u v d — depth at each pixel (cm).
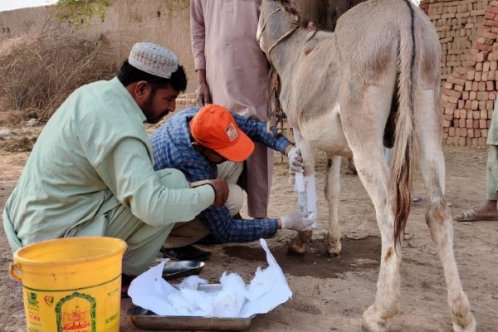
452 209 549
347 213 531
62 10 1672
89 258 239
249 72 438
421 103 275
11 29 2127
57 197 291
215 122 329
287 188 650
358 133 285
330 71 310
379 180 279
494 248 423
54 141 290
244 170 453
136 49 295
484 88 970
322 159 845
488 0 1110
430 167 274
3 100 1719
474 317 303
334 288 344
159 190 275
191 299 292
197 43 474
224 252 421
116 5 1812
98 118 281
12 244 304
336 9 416
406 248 423
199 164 353
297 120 360
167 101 305
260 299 295
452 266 267
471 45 1137
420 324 292
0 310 315
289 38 394
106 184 289
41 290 239
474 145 986
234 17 434
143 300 284
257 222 358
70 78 1680
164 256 413
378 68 278
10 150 1038
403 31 275
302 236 396
